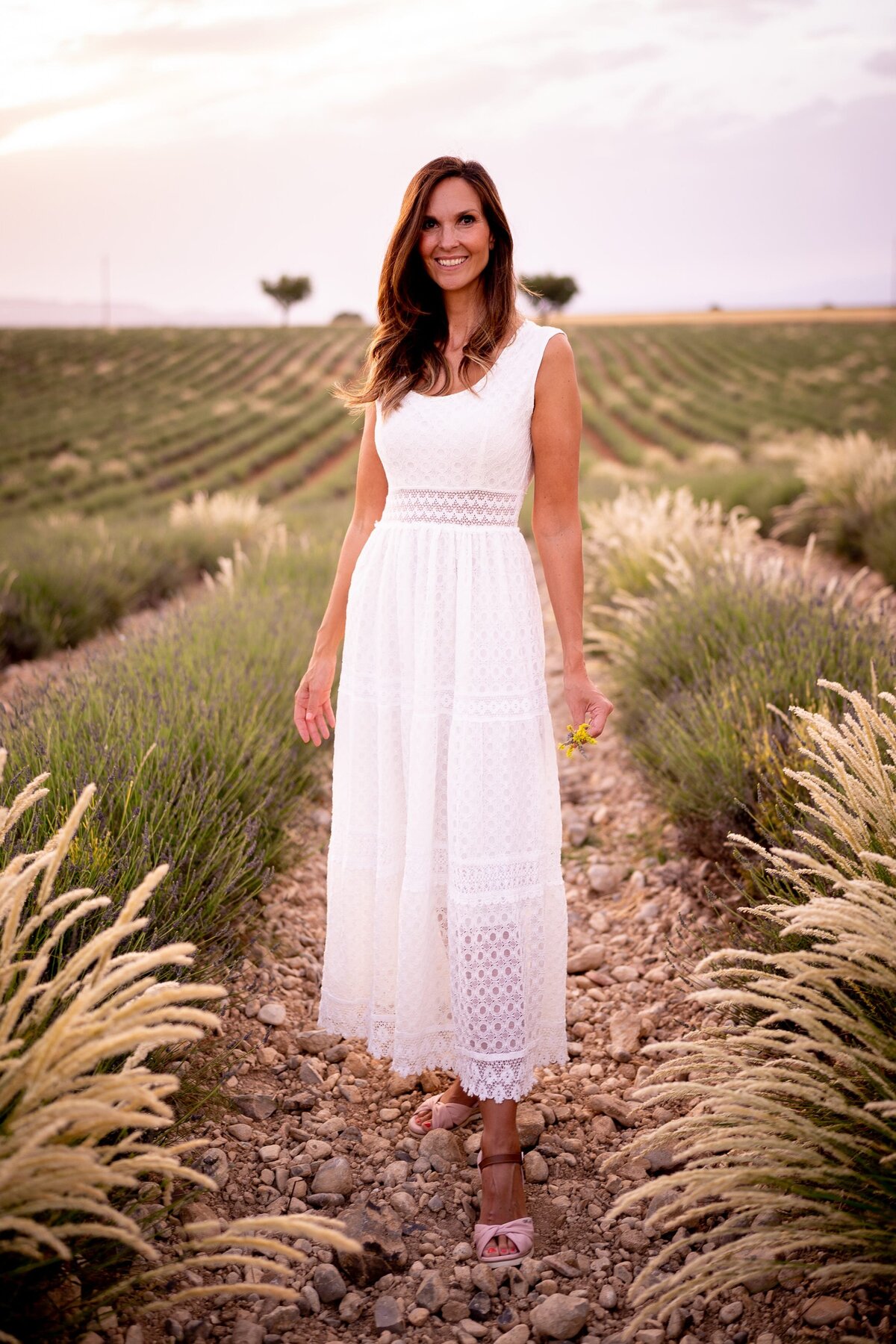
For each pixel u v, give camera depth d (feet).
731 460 73.72
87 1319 5.06
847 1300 5.46
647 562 22.49
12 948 5.09
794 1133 5.27
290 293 265.13
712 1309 5.68
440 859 6.69
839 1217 5.08
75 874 7.39
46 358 173.47
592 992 9.30
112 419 122.72
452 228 6.26
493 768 6.37
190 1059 7.42
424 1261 6.15
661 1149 7.10
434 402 6.38
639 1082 7.78
